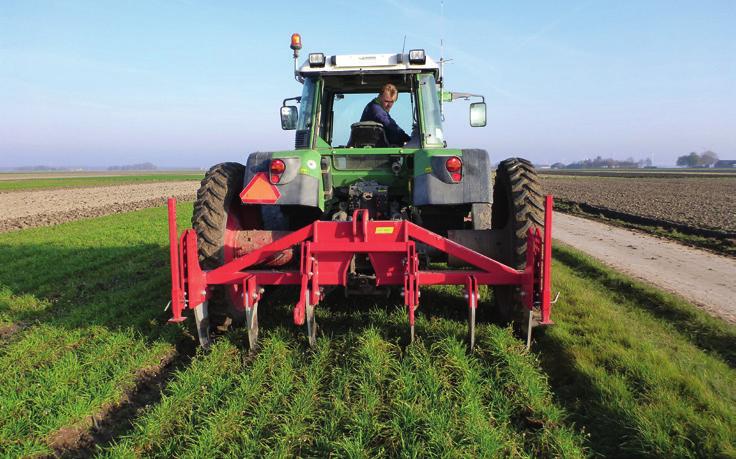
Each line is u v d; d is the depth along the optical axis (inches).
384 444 101.8
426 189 157.8
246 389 122.3
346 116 213.3
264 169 163.8
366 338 148.1
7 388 131.6
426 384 121.3
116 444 108.6
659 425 103.3
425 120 191.3
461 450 96.5
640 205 752.3
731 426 103.5
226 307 158.2
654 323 181.5
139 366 143.9
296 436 105.3
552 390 127.7
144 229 501.7
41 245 402.9
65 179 2546.8
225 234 162.6
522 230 148.9
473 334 140.2
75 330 178.5
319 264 144.5
